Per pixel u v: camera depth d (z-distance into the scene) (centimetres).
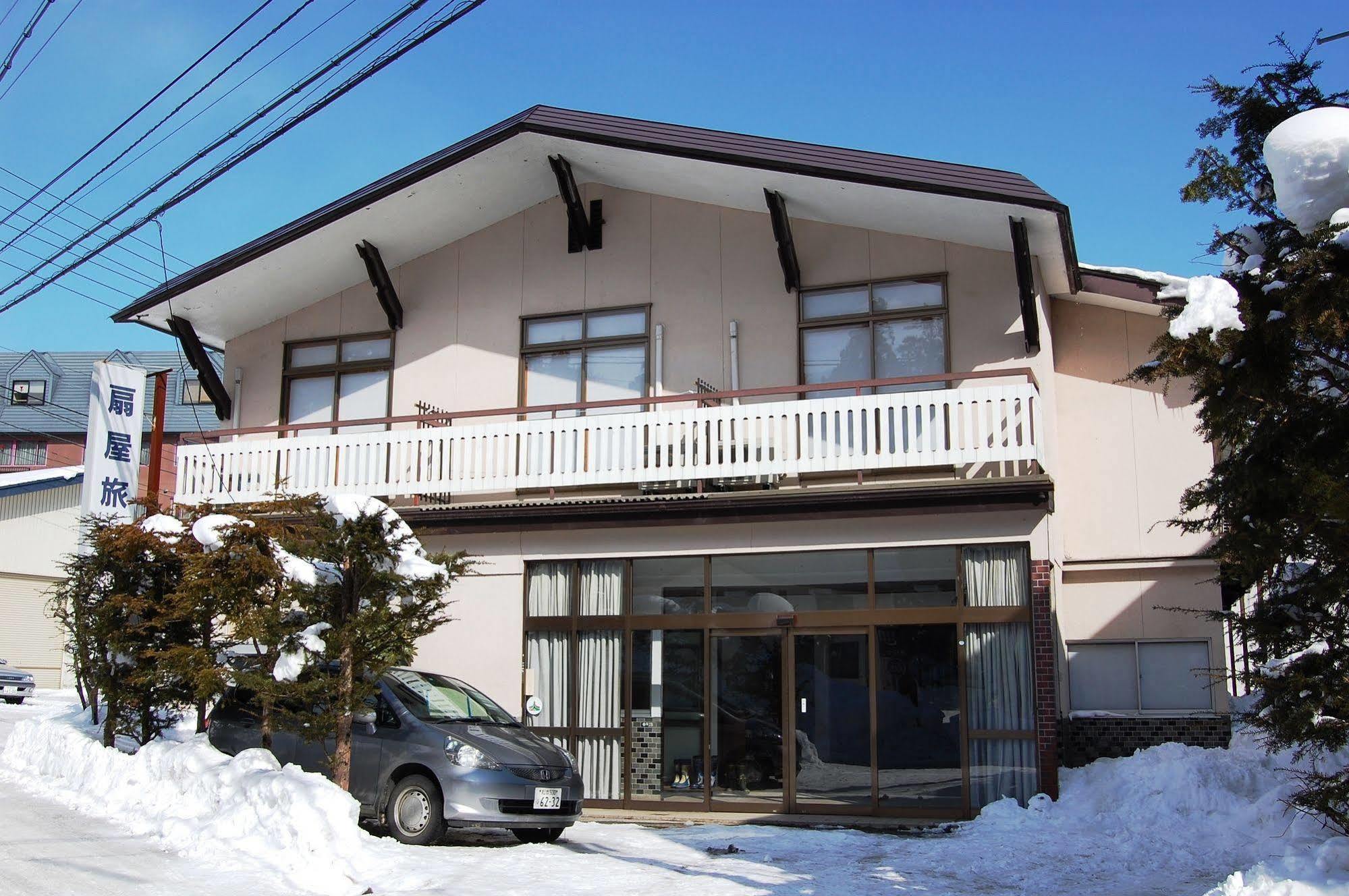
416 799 1089
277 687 1059
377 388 1741
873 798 1352
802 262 1550
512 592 1532
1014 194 1308
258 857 932
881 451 1373
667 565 1486
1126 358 1572
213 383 1798
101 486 1628
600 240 1652
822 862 1052
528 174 1628
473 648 1533
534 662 1517
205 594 1180
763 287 1564
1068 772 1363
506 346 1677
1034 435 1323
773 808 1387
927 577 1378
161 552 1268
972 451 1337
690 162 1476
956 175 1355
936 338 1477
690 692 1448
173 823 1019
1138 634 1515
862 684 1380
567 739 1481
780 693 1409
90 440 1630
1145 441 1552
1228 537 771
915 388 1470
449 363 1700
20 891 794
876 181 1370
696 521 1458
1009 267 1460
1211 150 825
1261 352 723
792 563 1434
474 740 1104
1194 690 1488
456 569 1143
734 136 1473
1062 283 1526
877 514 1392
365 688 1070
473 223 1708
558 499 1528
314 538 1113
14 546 3148
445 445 1571
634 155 1514
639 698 1466
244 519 1210
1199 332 724
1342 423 714
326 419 1761
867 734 1370
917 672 1363
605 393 1616
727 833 1221
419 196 1608
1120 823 1169
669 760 1441
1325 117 743
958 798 1323
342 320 1775
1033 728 1309
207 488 1659
